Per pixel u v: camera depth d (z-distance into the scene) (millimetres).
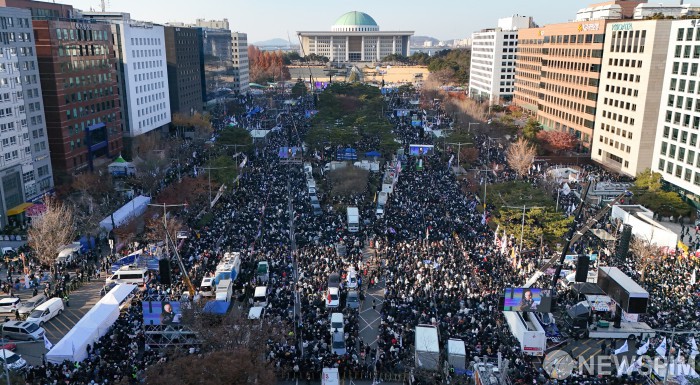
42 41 116812
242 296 69438
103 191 110750
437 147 157125
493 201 99562
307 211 101875
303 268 75500
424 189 116312
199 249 82375
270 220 95500
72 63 125688
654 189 109500
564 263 77625
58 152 123250
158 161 124188
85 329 57938
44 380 50219
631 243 81438
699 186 107000
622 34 136500
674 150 115438
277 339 55500
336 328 58125
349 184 113250
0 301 67938
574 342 61688
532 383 50438
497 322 63094
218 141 148750
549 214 87438
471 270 74188
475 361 53500
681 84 112062
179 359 42625
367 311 68000
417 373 51500
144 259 77688
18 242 93125
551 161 151875
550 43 186500
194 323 56531
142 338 59062
